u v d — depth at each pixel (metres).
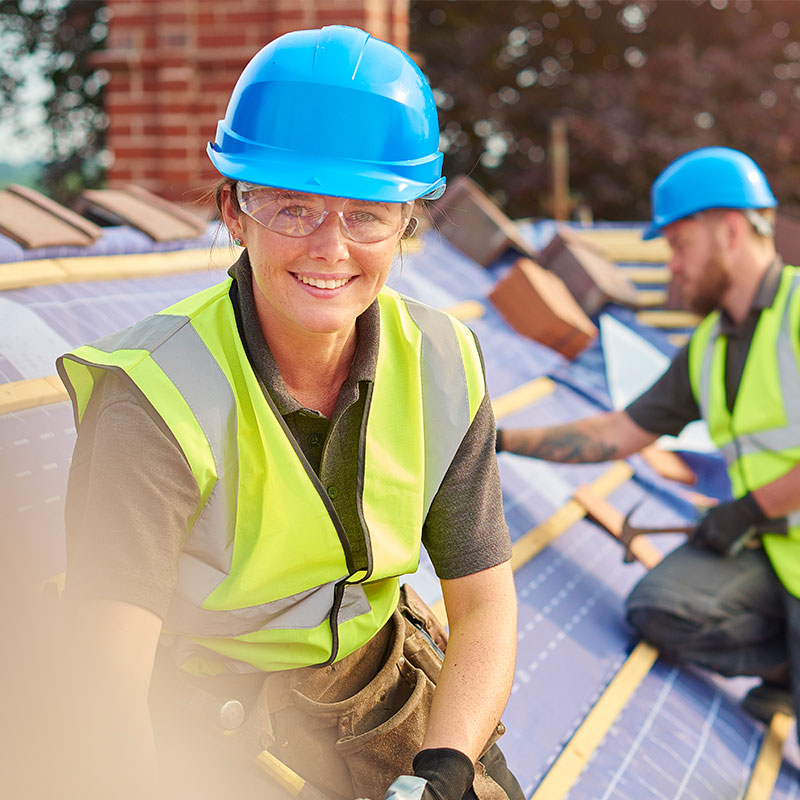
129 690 1.20
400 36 5.26
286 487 1.38
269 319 1.40
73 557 1.30
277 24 5.12
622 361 4.55
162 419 1.27
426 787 1.33
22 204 2.87
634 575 3.37
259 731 1.47
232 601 1.41
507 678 1.51
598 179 15.55
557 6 17.08
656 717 2.70
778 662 2.98
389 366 1.49
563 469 3.66
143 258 2.98
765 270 3.08
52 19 15.66
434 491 1.54
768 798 2.60
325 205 1.29
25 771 0.57
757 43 16.45
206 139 5.39
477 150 16.52
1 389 2.08
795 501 2.89
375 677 1.58
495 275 4.71
